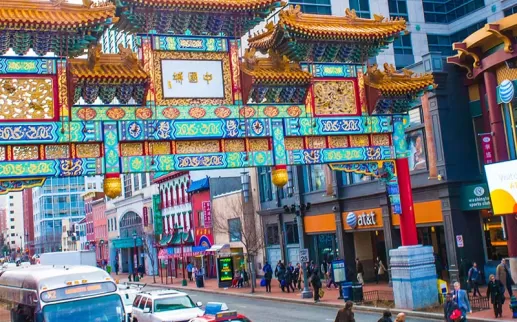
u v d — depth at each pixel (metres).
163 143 21.98
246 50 23.66
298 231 44.53
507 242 29.67
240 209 51.38
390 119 25.84
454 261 31.64
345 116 24.95
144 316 21.66
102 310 16.50
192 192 61.47
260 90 23.31
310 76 23.48
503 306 25.14
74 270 17.16
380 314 26.52
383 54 48.53
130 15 21.70
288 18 23.70
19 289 17.97
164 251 67.50
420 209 34.22
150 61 21.97
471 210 32.03
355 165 25.58
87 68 20.94
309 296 34.47
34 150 20.33
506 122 30.02
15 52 20.62
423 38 50.62
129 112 21.48
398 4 50.53
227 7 22.36
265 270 41.34
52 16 20.33
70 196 153.62
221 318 15.96
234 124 22.80
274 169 23.70
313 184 43.53
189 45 22.58
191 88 22.42
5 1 20.23
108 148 21.05
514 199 27.78
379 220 36.78
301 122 24.02
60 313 16.06
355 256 40.22
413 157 34.62
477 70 31.61
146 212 73.69
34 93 20.36
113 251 88.88
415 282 25.39
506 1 45.41
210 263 58.94
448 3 52.00
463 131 32.97
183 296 22.38
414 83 25.67
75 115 20.83
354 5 49.25
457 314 17.88
